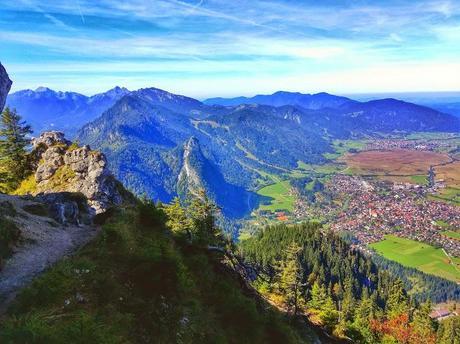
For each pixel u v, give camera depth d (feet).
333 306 232.12
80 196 138.51
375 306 373.81
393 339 257.96
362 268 557.33
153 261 70.64
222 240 186.09
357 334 187.52
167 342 62.28
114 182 188.55
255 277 206.08
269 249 534.78
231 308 88.58
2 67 118.73
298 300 170.09
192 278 90.63
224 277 109.09
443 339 299.58
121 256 72.90
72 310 55.62
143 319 61.72
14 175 203.82
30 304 56.03
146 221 101.30
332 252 564.71
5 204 105.81
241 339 84.64
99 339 47.91
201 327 73.10
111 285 63.62
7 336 43.52
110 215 120.67
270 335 98.17
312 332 149.38
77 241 97.40
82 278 63.72
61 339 44.98
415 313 328.70
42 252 85.97
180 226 165.68
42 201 127.54
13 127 207.51
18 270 74.49
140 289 66.74
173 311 67.51
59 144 211.61
